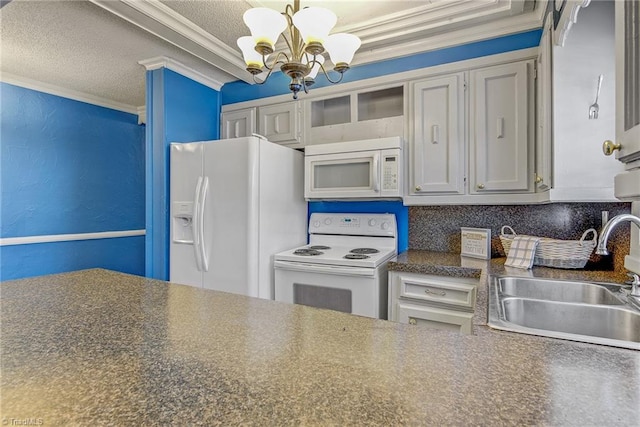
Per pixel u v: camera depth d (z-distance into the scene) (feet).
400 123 7.44
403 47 7.44
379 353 2.11
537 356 2.08
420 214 8.03
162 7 6.37
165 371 1.89
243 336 2.41
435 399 1.60
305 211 9.02
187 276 7.79
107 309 3.05
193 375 1.84
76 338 2.38
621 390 1.69
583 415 1.48
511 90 6.40
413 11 6.48
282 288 7.23
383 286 6.85
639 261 3.83
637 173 2.35
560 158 4.90
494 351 2.15
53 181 10.61
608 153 2.74
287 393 1.65
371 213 8.36
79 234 11.28
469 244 7.11
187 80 8.89
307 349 2.18
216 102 9.76
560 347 2.24
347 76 8.14
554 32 4.86
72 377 1.83
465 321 5.91
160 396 1.64
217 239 7.35
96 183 11.78
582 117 4.83
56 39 7.48
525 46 6.45
